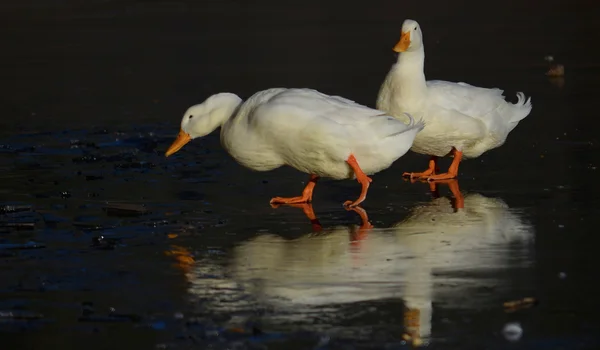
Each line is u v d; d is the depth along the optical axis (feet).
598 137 54.08
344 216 41.32
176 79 76.23
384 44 87.66
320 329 29.30
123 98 69.87
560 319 29.45
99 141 56.90
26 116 64.28
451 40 89.97
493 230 38.40
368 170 42.50
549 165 48.88
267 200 44.24
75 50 89.81
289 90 42.42
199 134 44.47
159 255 36.40
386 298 31.48
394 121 41.19
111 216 41.75
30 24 104.32
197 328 29.68
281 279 33.47
